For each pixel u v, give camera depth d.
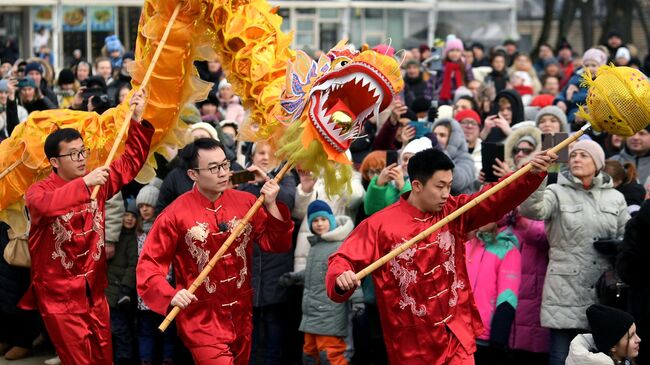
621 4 44.66
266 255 13.82
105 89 17.91
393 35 32.75
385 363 13.93
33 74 19.94
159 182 14.73
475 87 21.05
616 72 9.55
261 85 11.22
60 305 11.64
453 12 33.69
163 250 10.93
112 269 14.42
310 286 13.23
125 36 31.39
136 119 11.39
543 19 44.75
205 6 11.55
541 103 18.94
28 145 12.31
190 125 14.65
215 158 10.97
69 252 11.59
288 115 10.67
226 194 11.27
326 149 10.12
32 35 30.58
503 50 25.17
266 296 13.77
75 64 25.02
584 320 12.20
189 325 10.98
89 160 12.36
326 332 13.10
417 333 10.02
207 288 10.97
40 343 15.98
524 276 12.90
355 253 9.97
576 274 12.22
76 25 30.88
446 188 9.93
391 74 10.01
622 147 15.58
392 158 13.41
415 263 9.98
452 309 10.07
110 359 12.09
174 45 11.70
